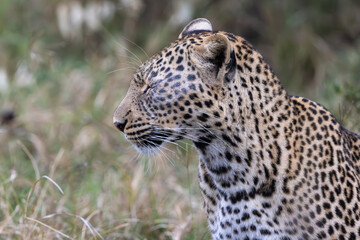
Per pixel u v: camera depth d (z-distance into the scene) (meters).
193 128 7.99
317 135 8.26
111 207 11.66
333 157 8.20
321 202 8.05
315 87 17.81
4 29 19.23
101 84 16.62
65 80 16.98
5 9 20.03
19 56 17.38
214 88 7.81
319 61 18.59
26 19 19.88
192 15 19.33
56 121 15.08
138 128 8.21
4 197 10.98
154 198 11.80
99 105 15.94
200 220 11.35
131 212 11.39
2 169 12.70
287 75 18.77
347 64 17.77
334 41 20.17
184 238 10.80
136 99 8.26
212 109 7.83
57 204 11.11
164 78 7.96
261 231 8.22
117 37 18.45
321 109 8.51
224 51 7.67
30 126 14.99
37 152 13.76
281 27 19.78
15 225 10.43
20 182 11.84
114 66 17.33
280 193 8.11
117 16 19.52
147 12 20.44
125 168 12.74
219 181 8.34
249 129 8.01
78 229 10.60
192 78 7.83
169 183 12.96
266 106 8.07
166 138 8.15
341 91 12.09
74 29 17.95
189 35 8.53
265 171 8.09
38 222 9.65
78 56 19.12
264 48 20.14
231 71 7.80
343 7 20.38
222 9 20.41
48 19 19.91
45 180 11.73
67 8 18.02
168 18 19.91
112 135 14.57
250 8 21.05
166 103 7.95
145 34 19.41
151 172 12.34
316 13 20.03
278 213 8.14
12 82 16.12
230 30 20.61
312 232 8.10
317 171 8.11
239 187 8.22
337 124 8.55
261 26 20.38
